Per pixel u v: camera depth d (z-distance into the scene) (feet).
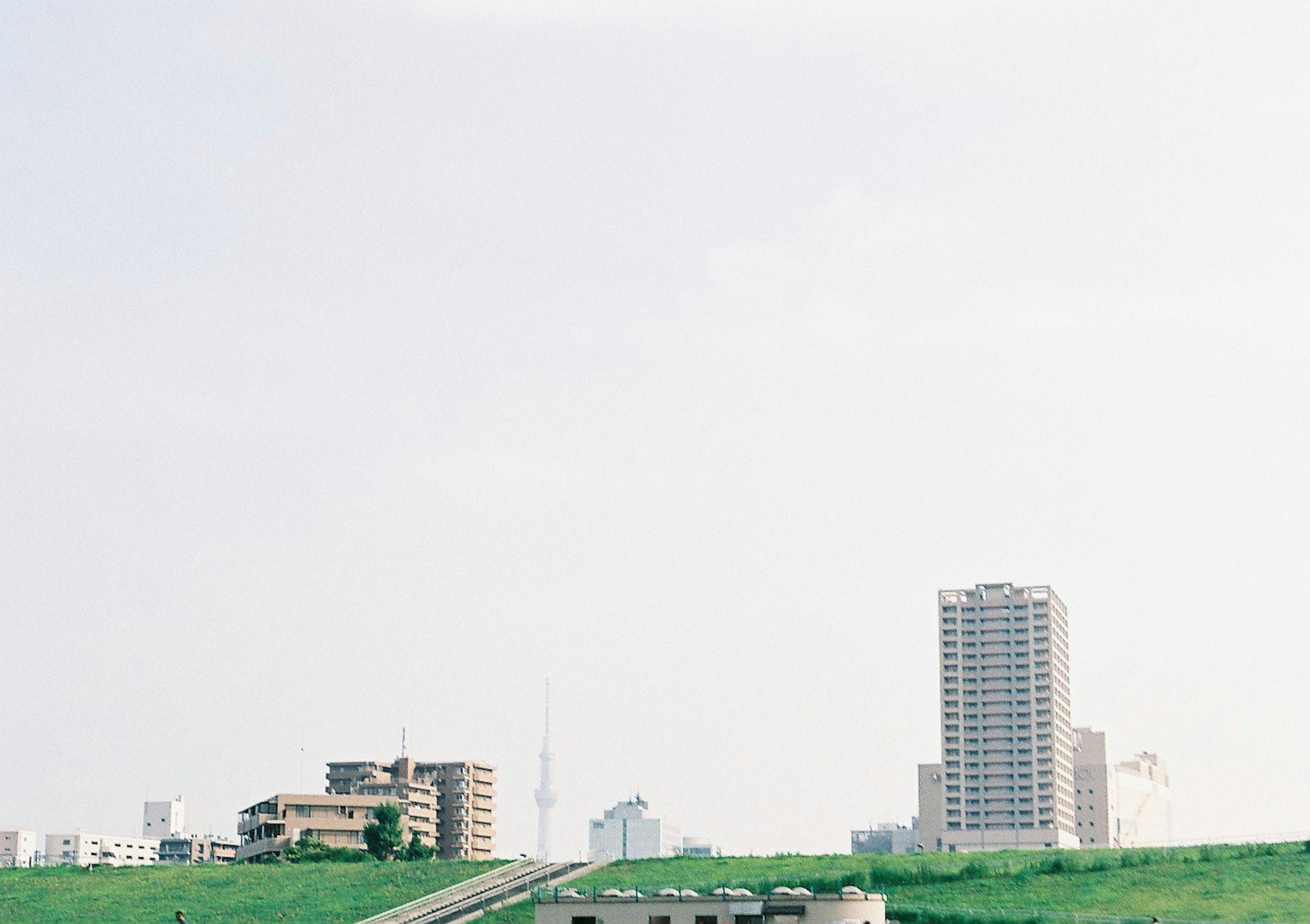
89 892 568.41
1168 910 419.95
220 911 519.60
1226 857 495.00
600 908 396.37
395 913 494.59
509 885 536.01
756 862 566.36
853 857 567.59
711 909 390.83
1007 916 414.00
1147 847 525.75
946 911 423.64
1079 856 502.38
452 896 520.42
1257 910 412.36
